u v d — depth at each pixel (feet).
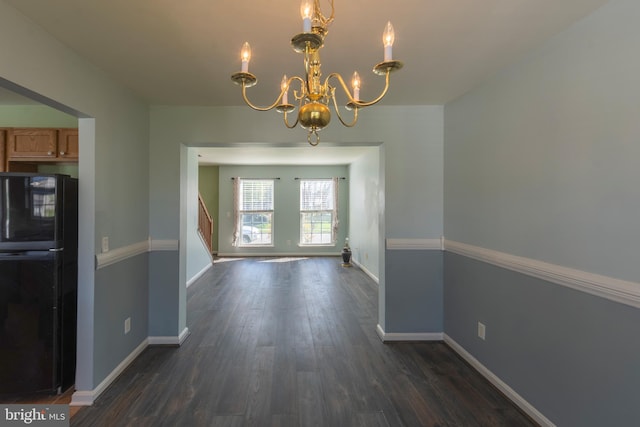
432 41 6.14
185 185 10.55
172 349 9.75
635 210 4.64
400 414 6.76
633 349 4.68
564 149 5.80
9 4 4.94
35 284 7.21
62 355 7.47
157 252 10.04
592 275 5.25
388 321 10.36
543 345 6.31
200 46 6.31
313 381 8.02
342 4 4.96
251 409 6.91
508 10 5.16
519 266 6.88
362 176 21.54
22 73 5.25
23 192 7.14
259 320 12.21
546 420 6.22
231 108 10.04
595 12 5.21
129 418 6.63
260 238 27.14
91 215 7.21
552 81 6.06
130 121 8.79
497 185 7.67
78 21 5.43
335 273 20.58
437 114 10.30
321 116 4.17
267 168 27.07
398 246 10.31
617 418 4.89
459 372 8.47
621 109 4.83
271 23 5.51
